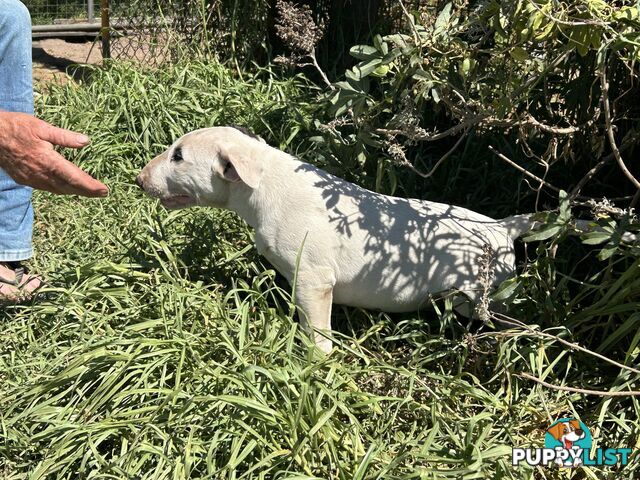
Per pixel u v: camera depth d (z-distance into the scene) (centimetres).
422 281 88
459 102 90
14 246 98
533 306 86
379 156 114
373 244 87
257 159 88
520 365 82
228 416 71
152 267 95
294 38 95
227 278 99
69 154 126
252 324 84
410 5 145
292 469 68
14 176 85
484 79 96
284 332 81
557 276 95
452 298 88
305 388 69
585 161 112
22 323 90
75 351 82
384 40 85
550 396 79
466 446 68
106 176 124
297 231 87
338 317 94
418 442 72
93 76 150
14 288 96
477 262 80
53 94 144
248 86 142
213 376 75
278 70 154
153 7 158
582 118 105
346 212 88
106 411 75
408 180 112
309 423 71
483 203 112
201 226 104
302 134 125
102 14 160
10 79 99
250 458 70
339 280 88
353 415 72
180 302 83
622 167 78
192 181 90
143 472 70
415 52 81
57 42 214
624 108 104
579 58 102
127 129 133
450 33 82
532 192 112
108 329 84
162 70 148
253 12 153
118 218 111
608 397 75
